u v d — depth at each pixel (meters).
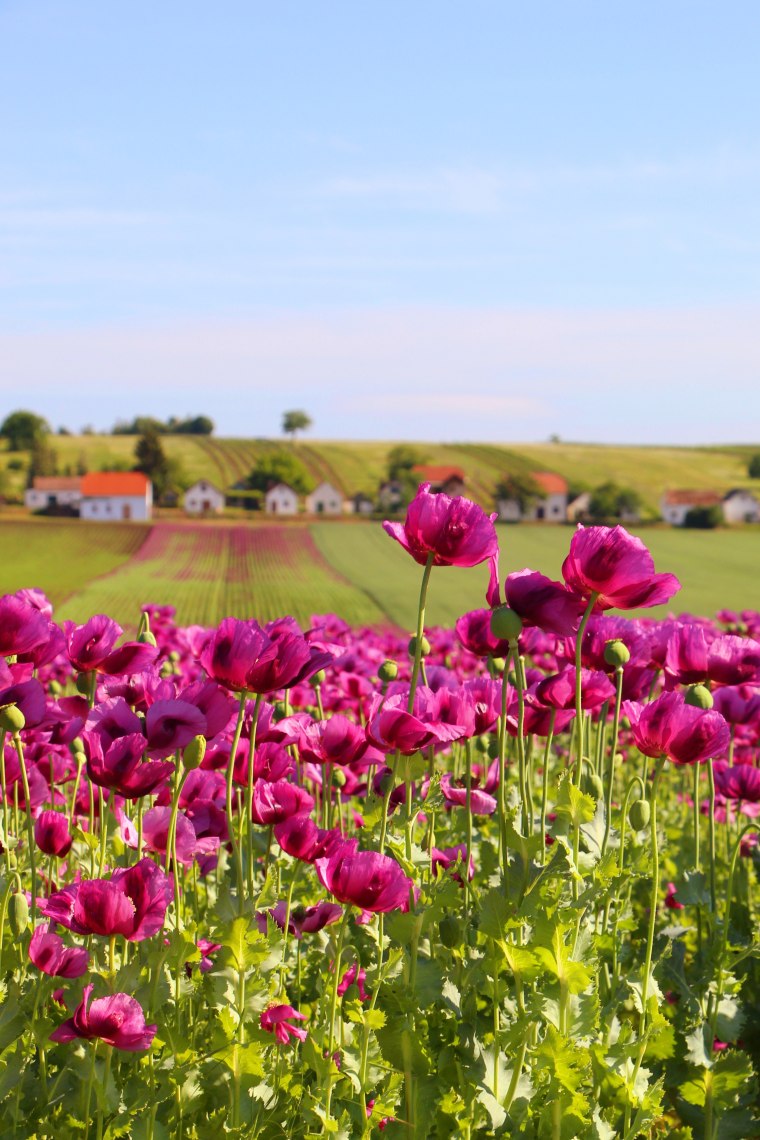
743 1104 3.99
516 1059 2.95
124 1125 2.89
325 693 6.55
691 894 4.54
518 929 3.10
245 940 2.91
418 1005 3.10
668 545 122.56
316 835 3.39
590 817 2.95
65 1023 2.78
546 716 3.98
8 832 4.24
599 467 194.88
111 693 3.85
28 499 163.25
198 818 3.92
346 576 88.00
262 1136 3.05
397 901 2.92
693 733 3.26
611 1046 3.20
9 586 78.25
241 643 3.02
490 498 169.25
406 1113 3.07
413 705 3.17
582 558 3.06
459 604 69.12
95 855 3.74
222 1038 2.89
